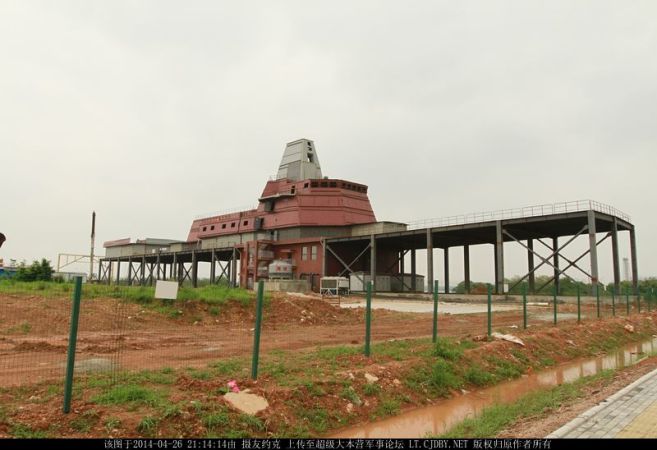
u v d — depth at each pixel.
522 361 16.14
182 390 9.16
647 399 10.03
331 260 70.88
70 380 7.61
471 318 29.70
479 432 8.38
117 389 8.71
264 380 10.02
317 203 75.25
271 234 79.88
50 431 7.04
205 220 98.69
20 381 9.77
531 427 8.48
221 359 13.20
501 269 51.28
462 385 12.86
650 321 31.27
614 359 19.20
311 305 27.52
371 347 15.12
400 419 10.13
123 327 19.30
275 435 8.08
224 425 7.83
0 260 58.75
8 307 19.59
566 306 41.72
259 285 10.35
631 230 56.34
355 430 9.21
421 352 14.16
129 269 112.12
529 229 55.38
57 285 25.12
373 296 62.06
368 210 79.31
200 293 24.92
